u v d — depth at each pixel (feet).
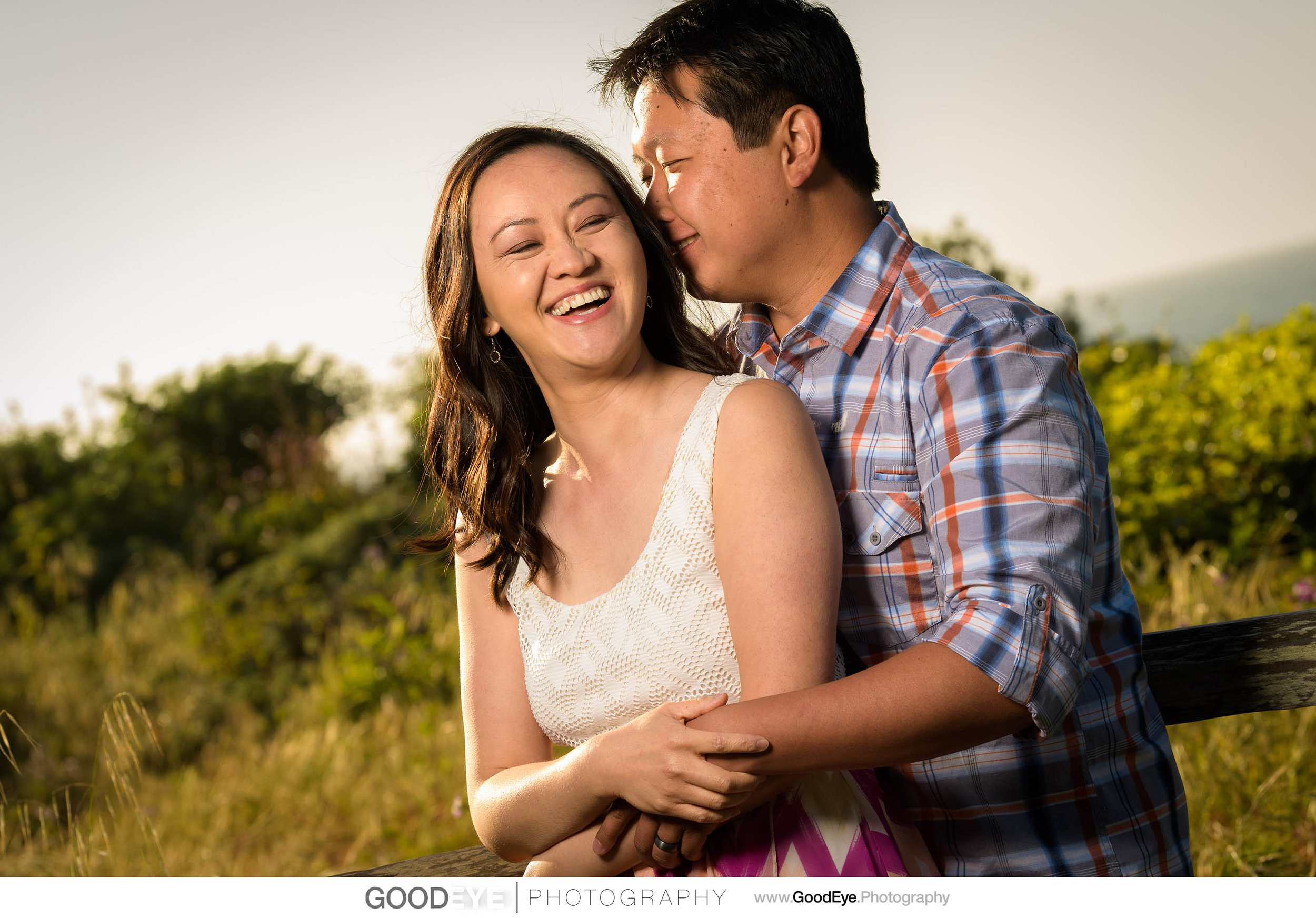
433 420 5.69
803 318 5.74
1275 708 5.93
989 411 4.60
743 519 4.50
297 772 15.19
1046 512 4.40
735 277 5.76
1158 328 31.55
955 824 5.20
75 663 20.67
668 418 4.95
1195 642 6.00
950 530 4.54
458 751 15.05
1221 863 8.58
